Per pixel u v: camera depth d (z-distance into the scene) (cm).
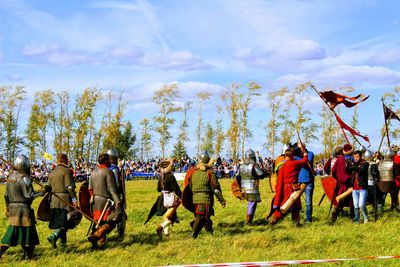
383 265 844
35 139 6744
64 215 1050
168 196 1162
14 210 946
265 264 796
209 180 1141
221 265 779
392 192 1501
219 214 1516
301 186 1277
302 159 1291
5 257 972
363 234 1143
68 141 6838
